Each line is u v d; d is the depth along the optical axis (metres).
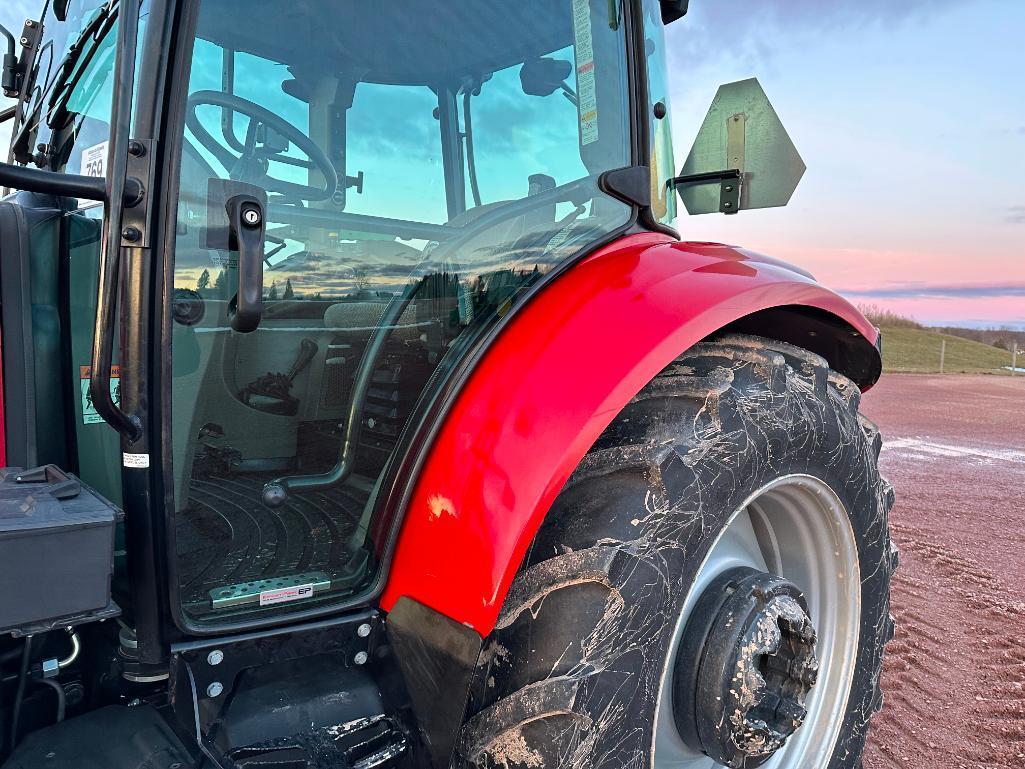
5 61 1.79
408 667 1.35
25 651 1.30
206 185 1.23
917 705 2.48
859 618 1.79
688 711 1.46
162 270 1.15
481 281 1.56
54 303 1.50
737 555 1.67
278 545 1.39
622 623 1.23
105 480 1.42
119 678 1.41
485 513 1.26
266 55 1.39
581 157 1.68
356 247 1.47
